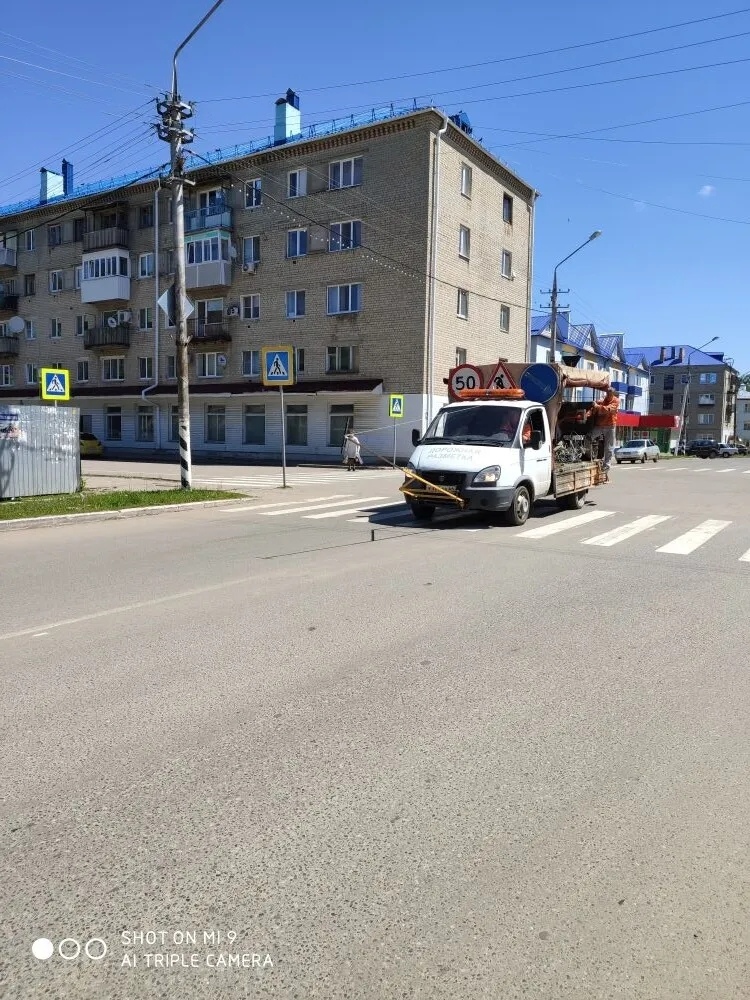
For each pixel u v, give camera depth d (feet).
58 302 145.38
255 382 117.91
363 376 106.93
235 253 118.73
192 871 8.25
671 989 6.62
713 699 13.64
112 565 26.13
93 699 13.32
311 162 109.81
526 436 36.96
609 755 11.28
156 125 49.32
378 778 10.45
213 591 21.86
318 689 13.87
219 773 10.55
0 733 11.86
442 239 103.30
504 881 8.13
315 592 21.70
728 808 9.78
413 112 99.45
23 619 18.79
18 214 148.36
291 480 68.13
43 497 46.26
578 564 26.43
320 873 8.24
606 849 8.78
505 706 13.16
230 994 6.55
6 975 6.76
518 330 125.49
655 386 299.17
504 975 6.77
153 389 125.90
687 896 7.93
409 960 6.94
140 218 131.54
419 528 35.53
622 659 15.87
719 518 40.96
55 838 8.89
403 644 16.67
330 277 109.19
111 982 6.70
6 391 153.17
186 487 50.78
